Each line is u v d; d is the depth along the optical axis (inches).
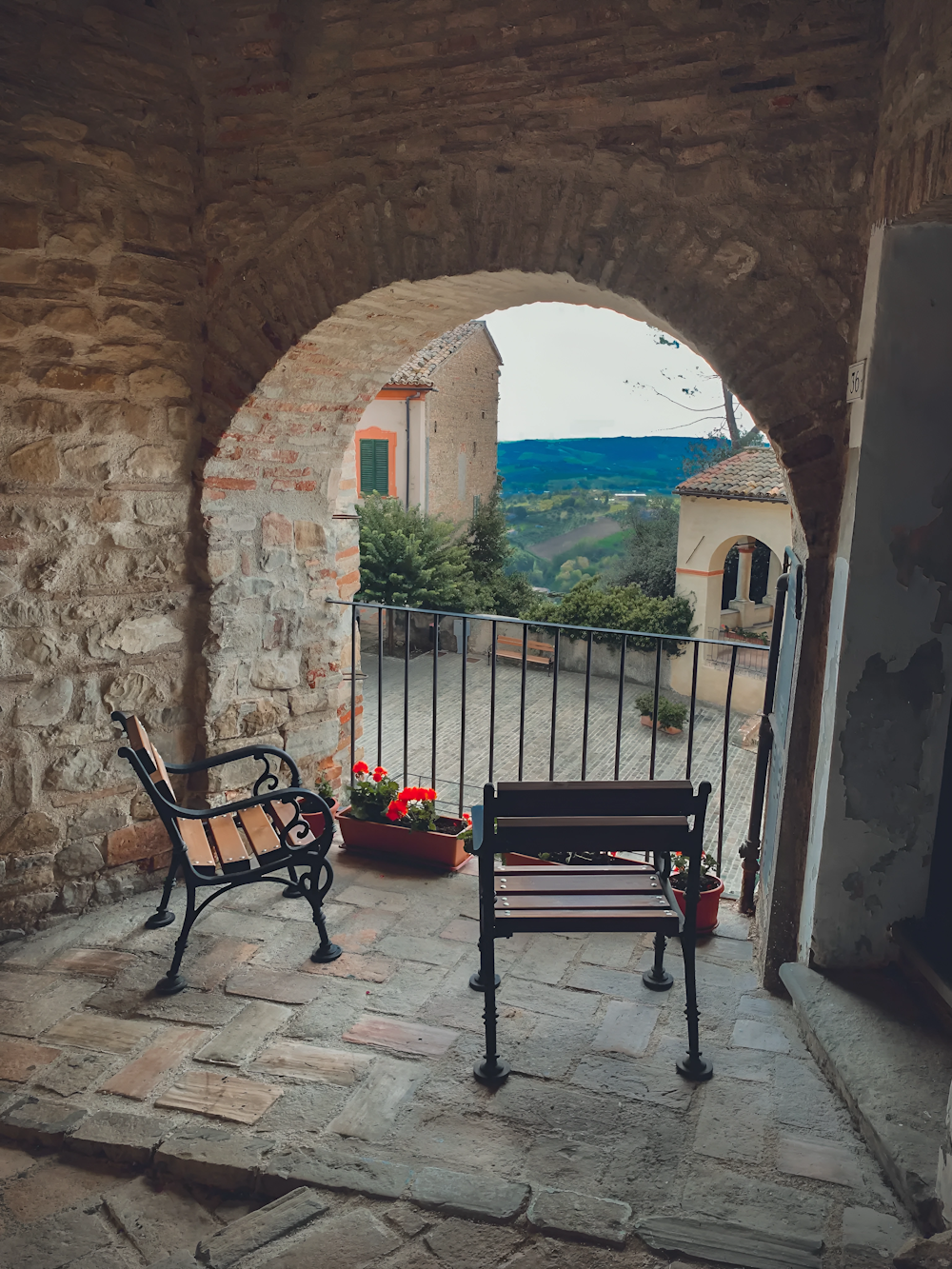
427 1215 79.2
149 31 131.3
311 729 168.6
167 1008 112.8
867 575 100.0
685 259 113.0
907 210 88.4
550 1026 109.3
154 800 113.6
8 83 120.1
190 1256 75.8
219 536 148.4
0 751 129.7
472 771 379.9
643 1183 84.1
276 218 135.7
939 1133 84.0
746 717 516.7
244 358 140.6
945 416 97.7
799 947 114.8
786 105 105.7
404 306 139.5
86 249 129.7
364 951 126.5
